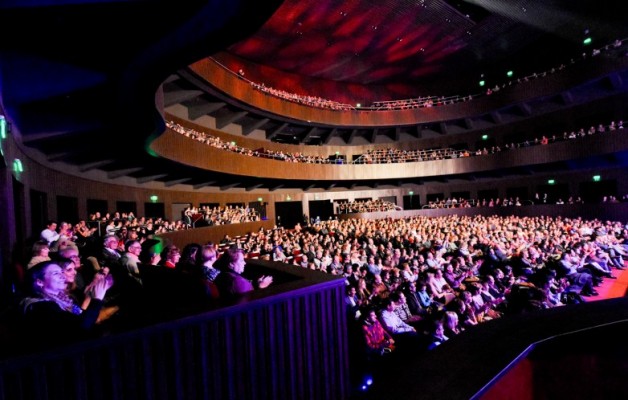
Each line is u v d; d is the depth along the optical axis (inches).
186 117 887.1
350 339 251.6
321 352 124.2
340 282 132.2
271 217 1196.5
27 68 311.4
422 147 1330.0
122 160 601.6
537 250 506.0
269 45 1049.5
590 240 601.6
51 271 97.7
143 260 215.9
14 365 75.0
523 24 1018.7
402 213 1216.2
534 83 1085.1
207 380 96.6
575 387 65.9
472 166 1173.1
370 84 1386.6
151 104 383.2
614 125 937.5
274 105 1031.0
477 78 1316.4
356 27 977.5
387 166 1226.0
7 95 304.0
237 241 685.9
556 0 904.9
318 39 1027.9
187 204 916.6
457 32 1048.2
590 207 902.4
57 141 441.4
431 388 51.7
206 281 118.1
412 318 317.7
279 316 112.4
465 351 62.0
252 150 1086.4
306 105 1130.7
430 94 1386.6
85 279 191.9
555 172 1087.6
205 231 671.8
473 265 482.0
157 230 522.9
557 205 970.1
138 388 87.4
